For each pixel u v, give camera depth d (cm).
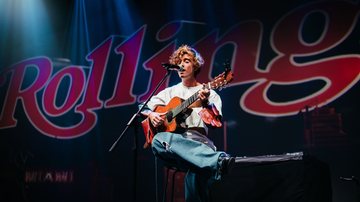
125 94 726
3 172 791
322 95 571
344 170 541
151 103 362
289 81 598
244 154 604
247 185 306
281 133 588
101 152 724
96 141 734
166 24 721
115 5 775
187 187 332
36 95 812
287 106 591
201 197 322
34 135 793
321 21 595
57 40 820
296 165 293
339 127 553
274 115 597
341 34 577
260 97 612
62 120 773
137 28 747
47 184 755
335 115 558
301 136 574
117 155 707
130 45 745
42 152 775
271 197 296
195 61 353
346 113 552
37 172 768
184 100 336
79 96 769
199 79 665
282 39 617
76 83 779
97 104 748
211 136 628
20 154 792
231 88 635
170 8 724
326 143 557
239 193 307
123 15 764
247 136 608
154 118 335
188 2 709
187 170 320
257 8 647
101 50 770
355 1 575
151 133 343
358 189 382
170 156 317
